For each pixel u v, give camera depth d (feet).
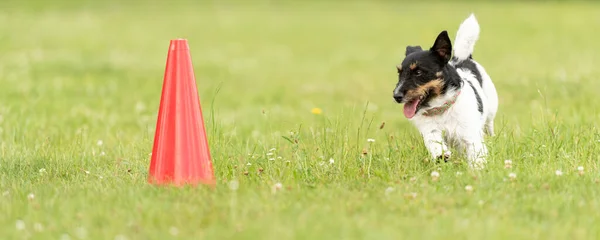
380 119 55.06
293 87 76.28
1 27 124.36
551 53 97.19
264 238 23.30
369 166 31.96
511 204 26.55
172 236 23.86
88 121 53.26
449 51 33.32
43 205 27.58
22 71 80.28
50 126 49.88
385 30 131.75
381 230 23.77
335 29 135.44
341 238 23.26
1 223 25.66
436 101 33.68
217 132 40.19
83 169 35.14
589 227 24.04
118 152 39.37
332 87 76.07
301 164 32.86
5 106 56.85
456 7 174.19
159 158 29.99
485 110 36.35
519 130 39.75
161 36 123.24
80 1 177.06
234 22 146.92
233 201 26.66
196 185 29.37
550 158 32.32
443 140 34.71
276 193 28.17
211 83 79.10
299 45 116.16
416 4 185.26
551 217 25.03
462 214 25.53
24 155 37.93
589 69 76.38
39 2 171.32
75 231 24.66
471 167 32.04
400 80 33.65
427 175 31.53
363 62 97.19
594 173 30.25
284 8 178.50
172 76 30.07
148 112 58.85
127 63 91.25
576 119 45.01
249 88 75.72
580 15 148.15
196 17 155.74
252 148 39.27
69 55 96.17
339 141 35.99
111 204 27.37
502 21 141.08
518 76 73.92
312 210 25.91
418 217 25.25
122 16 154.51
